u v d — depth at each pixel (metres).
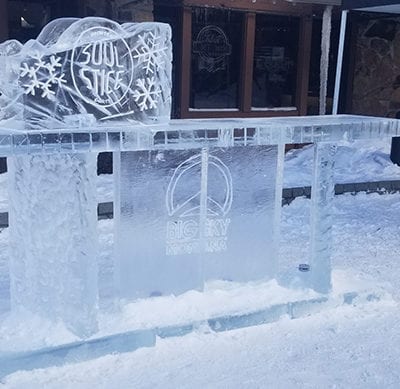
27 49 2.95
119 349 3.20
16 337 3.14
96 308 3.20
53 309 3.23
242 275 3.85
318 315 3.77
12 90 2.98
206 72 9.32
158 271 3.58
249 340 3.42
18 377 2.95
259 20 9.64
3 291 4.09
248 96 9.51
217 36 9.27
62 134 2.91
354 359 3.24
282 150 3.81
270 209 3.86
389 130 3.90
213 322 3.45
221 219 3.71
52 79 2.98
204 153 3.55
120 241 3.44
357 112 10.56
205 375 3.03
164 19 8.84
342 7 7.60
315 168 3.82
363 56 10.46
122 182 3.38
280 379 3.01
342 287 4.03
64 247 3.15
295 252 5.21
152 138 3.10
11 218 3.26
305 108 10.00
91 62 3.06
